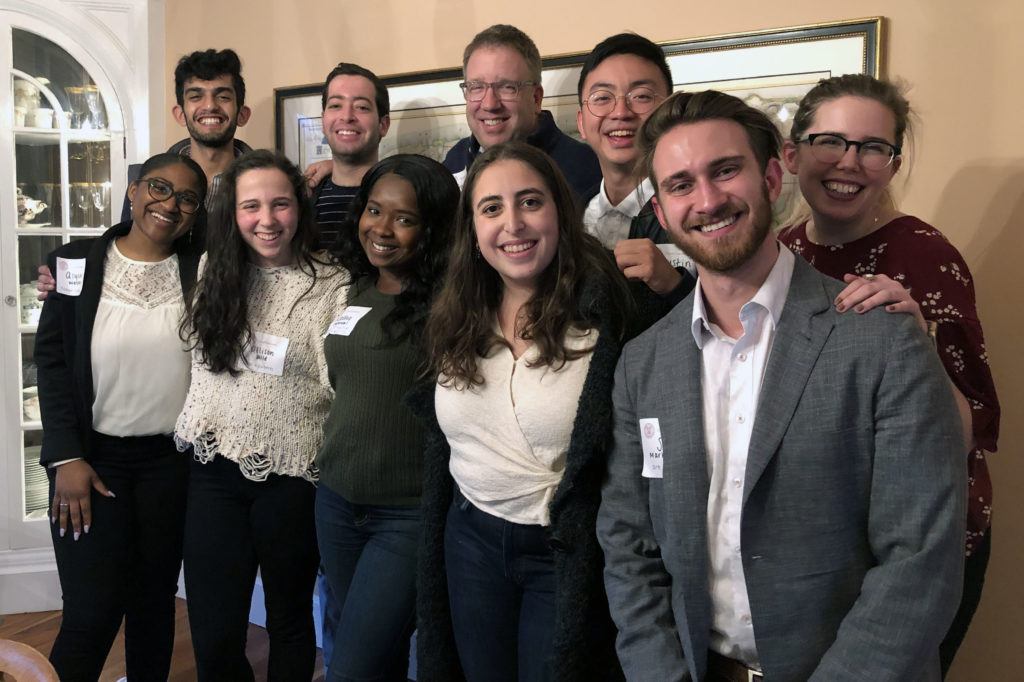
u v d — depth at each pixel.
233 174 2.09
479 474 1.63
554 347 1.59
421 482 1.92
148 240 2.33
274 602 2.20
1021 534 2.22
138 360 2.28
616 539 1.46
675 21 2.61
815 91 1.76
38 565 3.52
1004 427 2.22
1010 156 2.17
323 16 3.32
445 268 1.97
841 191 1.71
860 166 1.68
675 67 2.59
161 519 2.38
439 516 1.75
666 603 1.42
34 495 3.55
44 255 3.55
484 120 2.45
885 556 1.20
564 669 1.51
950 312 1.62
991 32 2.17
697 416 1.32
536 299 1.66
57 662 2.24
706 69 2.54
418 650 1.78
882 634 1.14
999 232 2.20
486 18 2.96
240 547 2.17
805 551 1.22
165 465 2.38
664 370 1.39
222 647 2.15
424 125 3.09
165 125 3.73
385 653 1.90
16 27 3.44
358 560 2.00
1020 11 2.13
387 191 1.97
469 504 1.68
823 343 1.23
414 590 1.90
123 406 2.30
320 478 2.01
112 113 3.65
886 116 1.67
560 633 1.51
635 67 2.03
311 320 2.09
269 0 3.44
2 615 3.46
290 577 2.17
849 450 1.20
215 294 2.09
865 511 1.22
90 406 2.29
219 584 2.15
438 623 1.75
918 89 2.27
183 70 3.04
